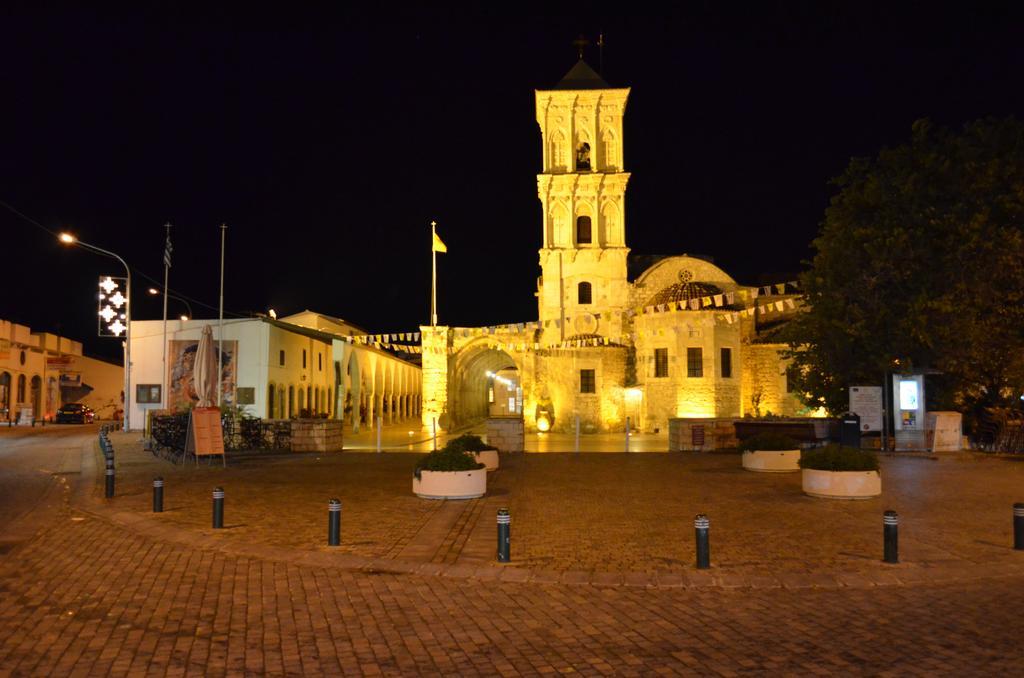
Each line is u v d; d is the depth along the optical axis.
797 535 11.89
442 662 6.81
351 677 6.46
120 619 8.01
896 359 26.70
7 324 53.38
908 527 12.45
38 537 12.25
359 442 36.56
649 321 46.44
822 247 29.16
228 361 38.88
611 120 51.00
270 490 16.98
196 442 21.58
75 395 66.88
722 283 49.34
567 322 49.53
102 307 37.56
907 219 26.25
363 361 56.34
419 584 9.48
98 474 20.31
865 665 6.69
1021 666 6.64
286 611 8.34
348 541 11.65
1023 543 10.87
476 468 15.77
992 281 24.31
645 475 19.38
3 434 38.28
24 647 7.15
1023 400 26.50
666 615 8.21
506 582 9.55
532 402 49.47
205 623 7.89
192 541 11.78
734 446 26.86
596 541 11.57
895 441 24.19
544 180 49.91
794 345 31.19
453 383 55.03
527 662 6.80
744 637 7.48
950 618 8.06
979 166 25.33
